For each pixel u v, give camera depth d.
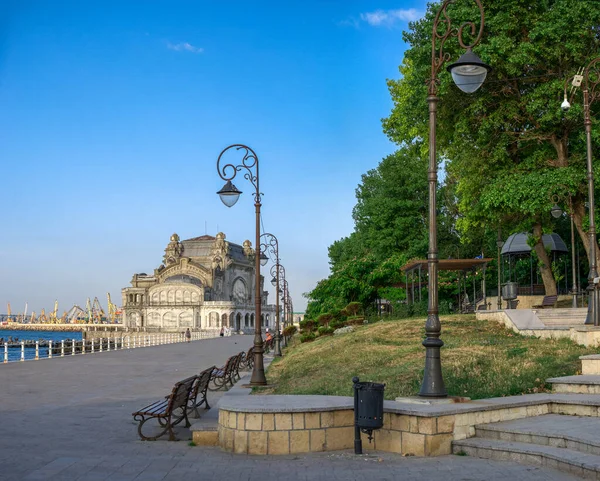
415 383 16.95
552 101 29.06
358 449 11.30
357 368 21.83
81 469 10.16
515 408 12.35
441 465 10.30
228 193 22.00
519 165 31.61
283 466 10.40
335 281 48.91
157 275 169.50
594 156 31.03
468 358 19.67
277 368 29.77
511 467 9.94
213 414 16.34
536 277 50.97
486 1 29.98
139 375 27.56
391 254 57.72
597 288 21.09
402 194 60.03
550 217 36.34
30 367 31.44
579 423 11.53
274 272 46.59
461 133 33.50
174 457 11.12
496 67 29.88
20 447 11.87
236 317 164.00
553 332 23.39
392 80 50.66
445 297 47.19
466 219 36.50
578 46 28.36
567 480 9.00
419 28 33.97
